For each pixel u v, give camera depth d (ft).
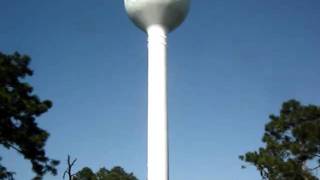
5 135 142.00
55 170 145.79
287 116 165.27
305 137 150.61
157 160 85.66
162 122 87.25
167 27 91.91
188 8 92.84
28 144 142.10
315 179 152.25
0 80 143.02
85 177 270.87
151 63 90.12
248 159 161.79
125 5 93.71
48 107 145.89
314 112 159.63
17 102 141.79
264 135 168.55
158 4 90.12
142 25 92.53
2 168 139.03
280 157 160.86
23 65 145.18
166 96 88.99
